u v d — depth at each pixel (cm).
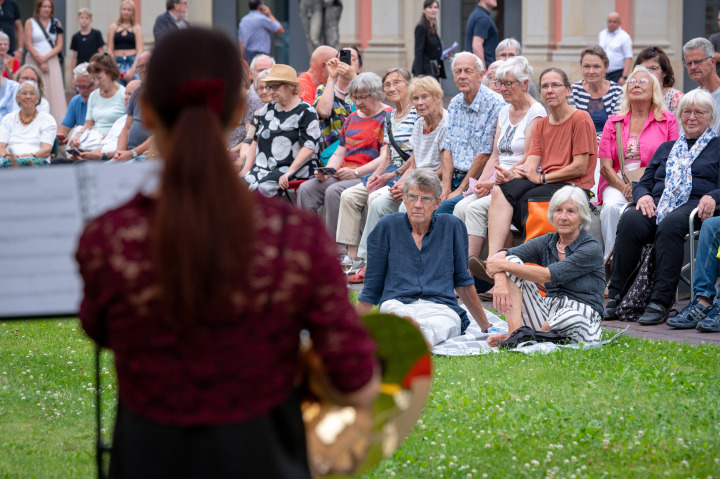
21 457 590
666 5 2414
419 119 1270
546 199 1083
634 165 1136
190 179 271
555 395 707
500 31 2628
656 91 1138
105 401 725
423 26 2012
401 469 554
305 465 297
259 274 274
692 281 1004
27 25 2253
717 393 703
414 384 331
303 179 1345
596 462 563
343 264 1291
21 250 342
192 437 278
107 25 2666
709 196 1002
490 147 1206
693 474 537
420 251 919
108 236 279
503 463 561
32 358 880
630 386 728
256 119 1382
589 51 1338
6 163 1609
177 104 284
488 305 1120
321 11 2523
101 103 1653
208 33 291
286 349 286
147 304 274
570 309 880
